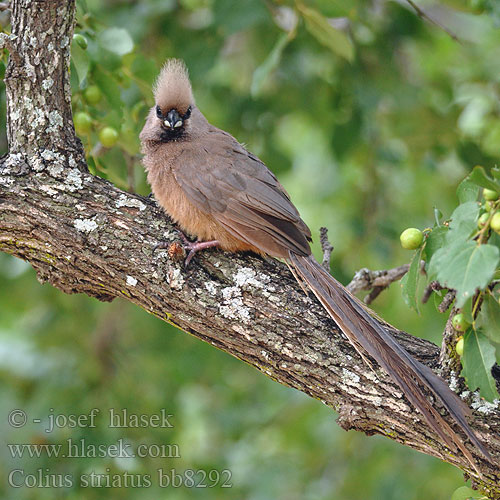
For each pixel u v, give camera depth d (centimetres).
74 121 957
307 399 1469
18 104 851
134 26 1317
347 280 1384
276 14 1275
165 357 1371
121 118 986
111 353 1340
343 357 758
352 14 1189
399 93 1312
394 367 734
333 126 1345
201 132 1012
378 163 1434
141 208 838
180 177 927
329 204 1625
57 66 855
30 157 843
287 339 771
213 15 1198
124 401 1239
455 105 1402
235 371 1472
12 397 1269
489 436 716
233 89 1407
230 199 904
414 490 1321
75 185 838
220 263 837
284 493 1380
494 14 1057
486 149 1454
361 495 1366
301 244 850
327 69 1380
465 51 1519
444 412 727
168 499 1168
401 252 1462
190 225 906
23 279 1398
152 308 809
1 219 817
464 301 602
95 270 813
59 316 1384
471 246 621
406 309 1448
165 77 1011
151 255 807
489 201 643
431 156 1434
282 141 1767
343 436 1438
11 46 830
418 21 1344
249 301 792
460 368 737
